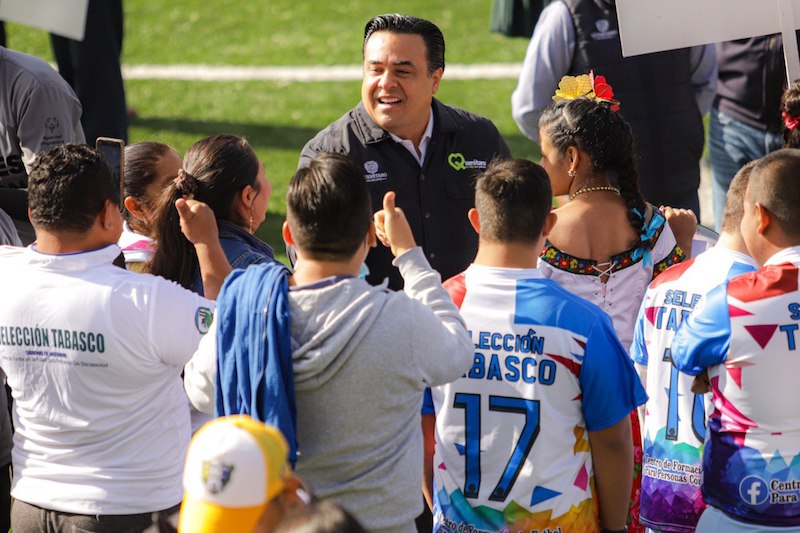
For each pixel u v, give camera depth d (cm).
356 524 641
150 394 1055
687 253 1370
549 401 1024
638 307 1257
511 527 1038
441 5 5050
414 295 983
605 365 1022
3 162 1780
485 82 4106
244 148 1255
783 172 1048
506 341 1033
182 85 4169
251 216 1262
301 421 929
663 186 2069
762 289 1038
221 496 661
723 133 2327
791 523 1041
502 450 1034
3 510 1333
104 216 1055
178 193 1216
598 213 1238
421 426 1027
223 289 941
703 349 1053
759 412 1034
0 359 1063
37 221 1045
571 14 1992
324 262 941
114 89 2855
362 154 1484
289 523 640
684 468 1165
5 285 1052
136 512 1045
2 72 1728
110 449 1041
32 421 1057
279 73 4309
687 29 1463
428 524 1304
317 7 5097
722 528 1069
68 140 1783
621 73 1998
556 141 1249
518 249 1047
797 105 1403
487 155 1524
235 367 918
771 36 2191
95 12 2778
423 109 1472
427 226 1491
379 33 1455
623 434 1049
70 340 1027
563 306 1032
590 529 1062
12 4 1508
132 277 1050
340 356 905
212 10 5066
